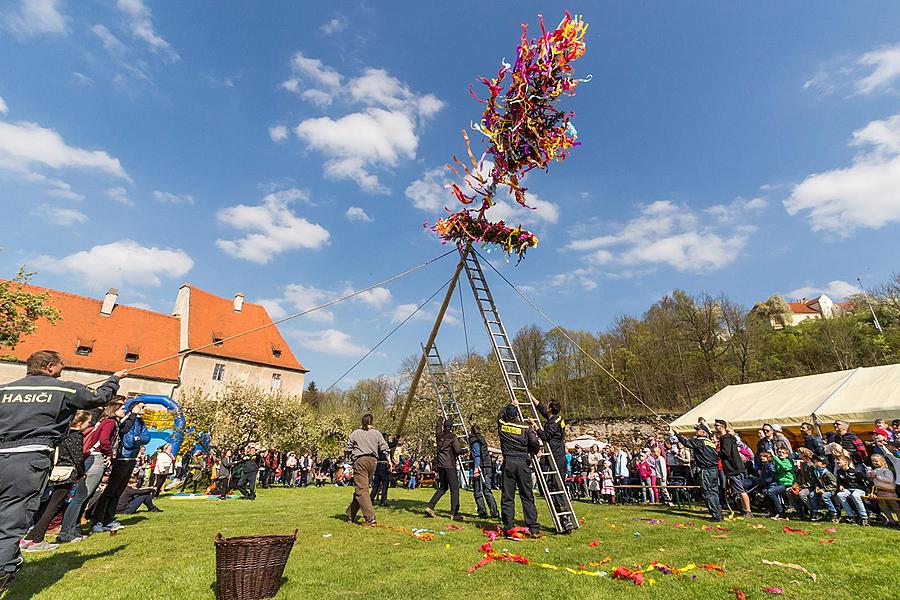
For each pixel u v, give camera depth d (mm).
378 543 6473
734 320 49312
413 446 35156
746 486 10773
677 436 14328
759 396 17469
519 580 4723
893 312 43406
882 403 12578
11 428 3705
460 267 10578
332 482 26500
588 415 49625
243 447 21625
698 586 4559
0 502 3574
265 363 47812
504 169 9016
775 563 5363
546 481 8148
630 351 57156
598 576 4887
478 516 9312
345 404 67250
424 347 13234
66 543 6078
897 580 4652
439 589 4410
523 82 8203
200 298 48062
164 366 41031
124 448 7234
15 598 3912
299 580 4652
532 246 10062
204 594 4141
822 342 45031
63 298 39688
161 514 9414
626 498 14211
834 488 9086
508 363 9141
